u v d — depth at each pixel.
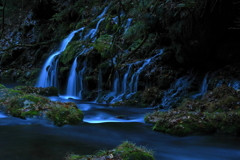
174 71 11.26
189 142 6.15
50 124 7.08
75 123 7.39
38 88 12.41
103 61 12.98
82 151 5.25
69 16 18.22
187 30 9.20
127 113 9.40
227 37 9.52
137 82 11.59
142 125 7.59
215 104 7.78
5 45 20.05
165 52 11.74
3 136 5.95
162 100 10.45
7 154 4.89
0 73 19.56
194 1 8.73
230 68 9.59
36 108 7.63
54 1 16.45
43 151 5.12
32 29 20.69
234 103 7.55
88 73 13.14
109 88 12.46
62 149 5.29
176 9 9.16
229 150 5.66
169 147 5.83
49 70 15.81
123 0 10.42
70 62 14.23
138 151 3.99
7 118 7.41
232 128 6.59
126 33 11.05
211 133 6.65
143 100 10.77
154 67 11.68
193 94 10.02
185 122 6.80
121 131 6.95
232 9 8.44
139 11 10.10
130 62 12.66
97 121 8.06
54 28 19.31
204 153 5.49
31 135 6.12
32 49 19.98
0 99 8.60
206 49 9.72
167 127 6.87
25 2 13.05
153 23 10.09
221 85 8.78
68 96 13.75
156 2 9.44
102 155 4.02
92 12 17.77
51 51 17.98
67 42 17.45
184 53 10.23
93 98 12.58
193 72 10.81
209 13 8.63
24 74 18.19
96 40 14.24
